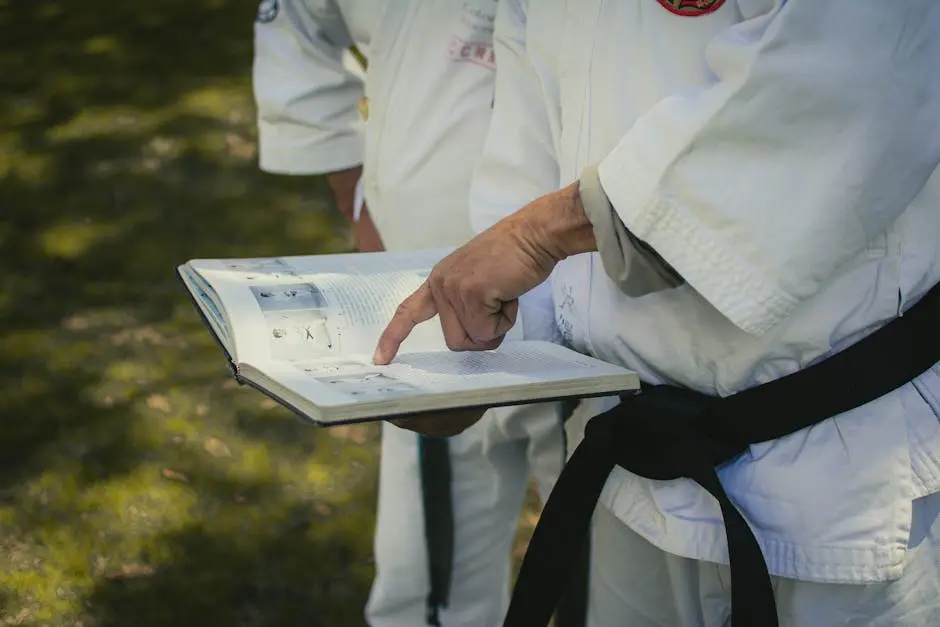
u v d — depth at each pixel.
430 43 2.58
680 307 1.90
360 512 4.03
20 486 4.09
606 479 2.00
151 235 5.98
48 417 4.50
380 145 2.71
